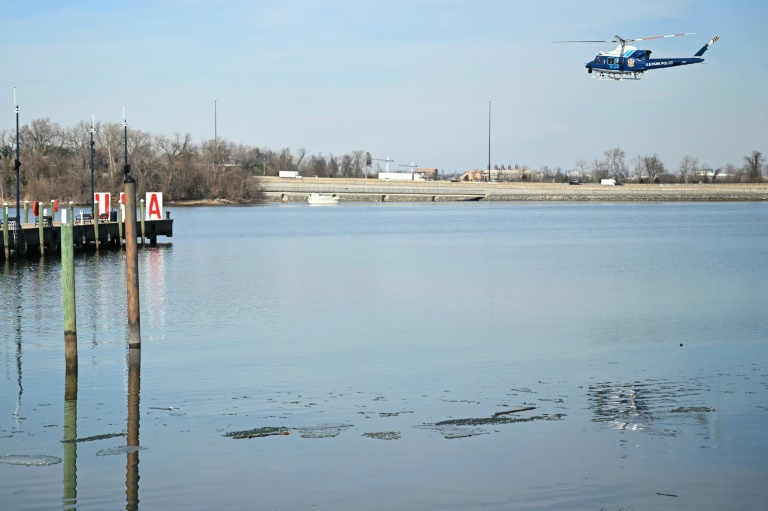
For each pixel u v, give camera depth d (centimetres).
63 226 2917
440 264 7069
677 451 2102
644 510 1784
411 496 1853
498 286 5512
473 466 2016
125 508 1802
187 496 1858
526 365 3078
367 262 7250
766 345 3441
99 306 4497
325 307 4541
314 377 2886
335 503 1823
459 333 3753
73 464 2039
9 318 4081
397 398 2606
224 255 7819
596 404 2523
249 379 2855
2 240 6391
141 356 3222
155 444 2173
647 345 3466
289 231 12106
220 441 2194
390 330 3834
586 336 3678
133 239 3244
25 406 2523
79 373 2934
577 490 1878
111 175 18775
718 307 4541
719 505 1806
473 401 2569
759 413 2402
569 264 7062
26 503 1822
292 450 2122
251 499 1844
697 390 2683
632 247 8944
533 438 2205
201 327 3884
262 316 4222
